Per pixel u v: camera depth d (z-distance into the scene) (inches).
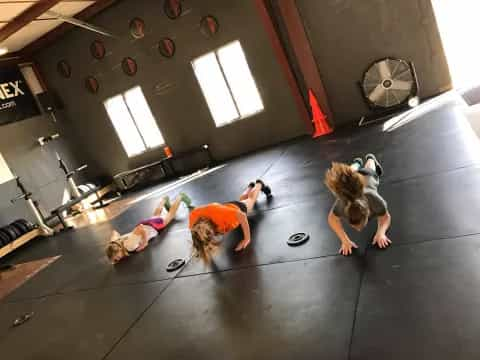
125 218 220.5
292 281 94.6
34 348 108.2
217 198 184.7
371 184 103.9
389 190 122.1
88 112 304.3
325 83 237.8
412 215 102.2
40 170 279.4
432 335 63.9
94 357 94.0
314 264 98.0
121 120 298.8
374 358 63.7
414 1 206.1
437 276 76.7
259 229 130.2
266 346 76.3
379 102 224.4
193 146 285.1
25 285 164.2
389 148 162.6
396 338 66.1
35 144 281.4
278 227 126.6
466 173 113.4
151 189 278.5
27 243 246.1
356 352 66.3
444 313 67.3
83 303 125.9
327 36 227.6
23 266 195.9
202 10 244.4
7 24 219.1
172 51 261.7
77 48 286.4
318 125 235.6
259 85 249.0
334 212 91.0
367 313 74.5
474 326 62.4
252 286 99.1
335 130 233.5
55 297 139.0
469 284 71.4
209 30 246.8
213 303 98.7
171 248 143.6
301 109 243.1
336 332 72.7
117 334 100.6
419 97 223.9
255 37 237.0
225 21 241.0
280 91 245.1
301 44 229.0
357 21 219.3
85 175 314.2
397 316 70.9
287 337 76.5
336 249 101.0
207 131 276.5
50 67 299.6
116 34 271.3
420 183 119.0
